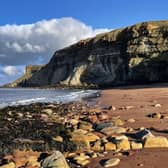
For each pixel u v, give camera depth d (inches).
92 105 1228.5
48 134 516.7
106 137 468.1
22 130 579.5
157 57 4702.3
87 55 5753.0
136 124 618.5
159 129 544.1
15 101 1844.2
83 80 5497.1
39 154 389.4
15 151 401.1
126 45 5088.6
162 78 4544.8
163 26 4965.6
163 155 359.9
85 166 333.1
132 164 329.4
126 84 4790.8
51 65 6835.6
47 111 1010.7
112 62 5221.5
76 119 748.6
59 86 5620.1
